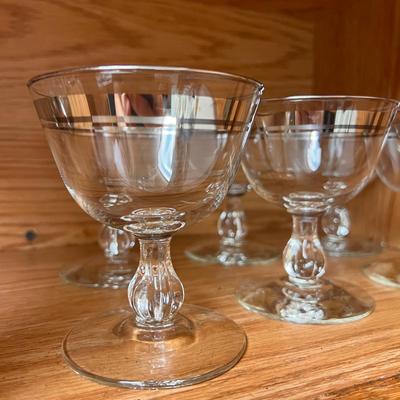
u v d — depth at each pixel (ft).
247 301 1.69
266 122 1.62
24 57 2.19
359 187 1.73
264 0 2.50
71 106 1.18
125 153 1.20
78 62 2.29
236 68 2.60
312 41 2.76
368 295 1.79
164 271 1.46
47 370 1.21
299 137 1.60
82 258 2.25
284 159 1.65
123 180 1.24
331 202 1.73
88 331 1.44
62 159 1.29
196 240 2.65
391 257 2.28
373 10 2.32
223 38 2.55
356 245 2.49
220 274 2.06
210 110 1.22
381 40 2.28
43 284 1.90
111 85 1.13
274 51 2.67
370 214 2.53
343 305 1.66
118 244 2.19
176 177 1.25
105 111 1.16
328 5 2.58
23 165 2.29
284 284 1.87
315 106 1.55
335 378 1.17
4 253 2.32
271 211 2.90
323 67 2.70
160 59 2.44
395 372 1.20
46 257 2.26
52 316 1.58
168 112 1.18
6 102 2.20
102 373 1.17
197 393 1.10
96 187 1.26
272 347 1.34
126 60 2.37
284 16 2.66
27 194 2.32
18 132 2.25
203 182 1.29
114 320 1.53
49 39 2.22
